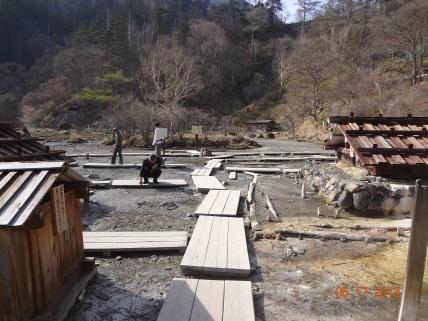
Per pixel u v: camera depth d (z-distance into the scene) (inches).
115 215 322.3
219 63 3058.6
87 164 594.9
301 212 331.9
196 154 782.5
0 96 2251.5
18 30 2984.7
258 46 3366.1
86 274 187.8
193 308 163.6
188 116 1524.4
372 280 201.3
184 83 1814.7
